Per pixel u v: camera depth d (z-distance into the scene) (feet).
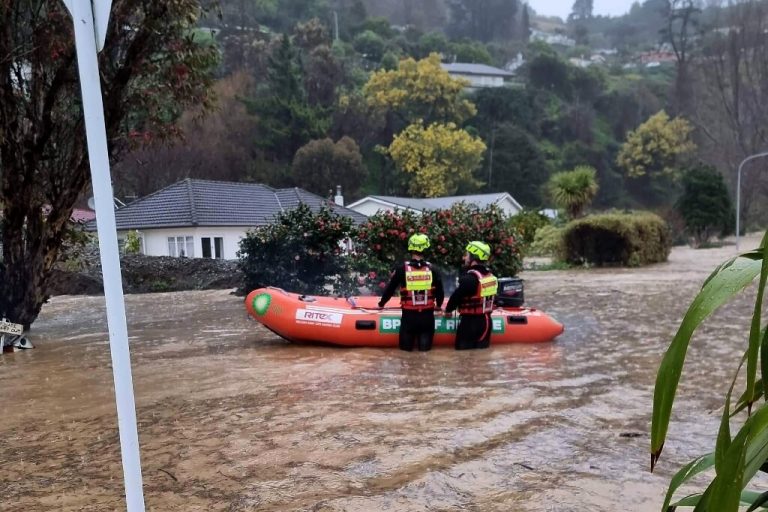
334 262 40.19
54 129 32.07
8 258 32.32
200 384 20.66
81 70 6.82
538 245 94.12
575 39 449.89
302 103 177.06
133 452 7.13
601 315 36.99
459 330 26.48
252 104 169.58
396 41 286.87
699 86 233.55
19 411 18.08
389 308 28.14
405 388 19.90
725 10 235.61
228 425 16.21
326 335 26.99
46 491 12.31
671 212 140.26
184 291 58.75
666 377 3.86
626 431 15.53
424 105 210.18
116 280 6.99
